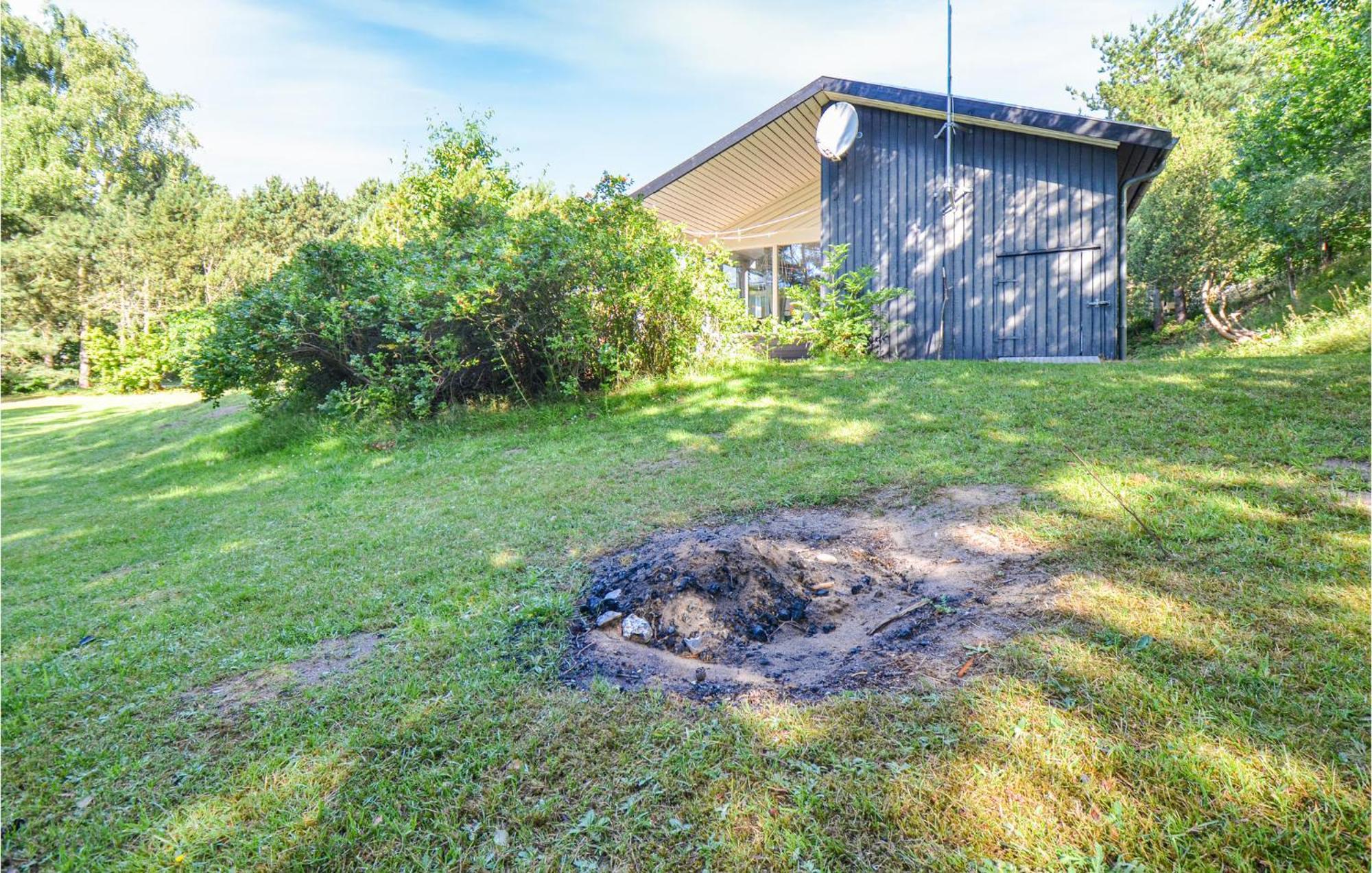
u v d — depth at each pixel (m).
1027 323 11.38
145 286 31.47
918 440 5.89
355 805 2.11
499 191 14.88
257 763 2.37
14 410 21.72
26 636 4.11
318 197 42.88
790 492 4.91
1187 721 2.07
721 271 10.36
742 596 3.19
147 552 5.90
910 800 1.88
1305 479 4.04
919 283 12.11
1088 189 10.91
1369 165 13.48
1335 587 2.78
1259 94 18.17
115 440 14.31
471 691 2.67
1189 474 4.32
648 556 3.81
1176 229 20.42
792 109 12.41
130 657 3.51
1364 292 12.88
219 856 1.96
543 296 9.23
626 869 1.76
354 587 4.12
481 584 3.88
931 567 3.51
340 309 9.45
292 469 8.61
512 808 2.02
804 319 12.59
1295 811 1.73
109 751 2.61
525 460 7.10
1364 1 13.94
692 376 10.02
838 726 2.24
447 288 8.70
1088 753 2.00
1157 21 31.34
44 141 34.53
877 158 12.34
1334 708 2.07
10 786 2.44
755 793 1.99
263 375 10.45
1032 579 3.18
